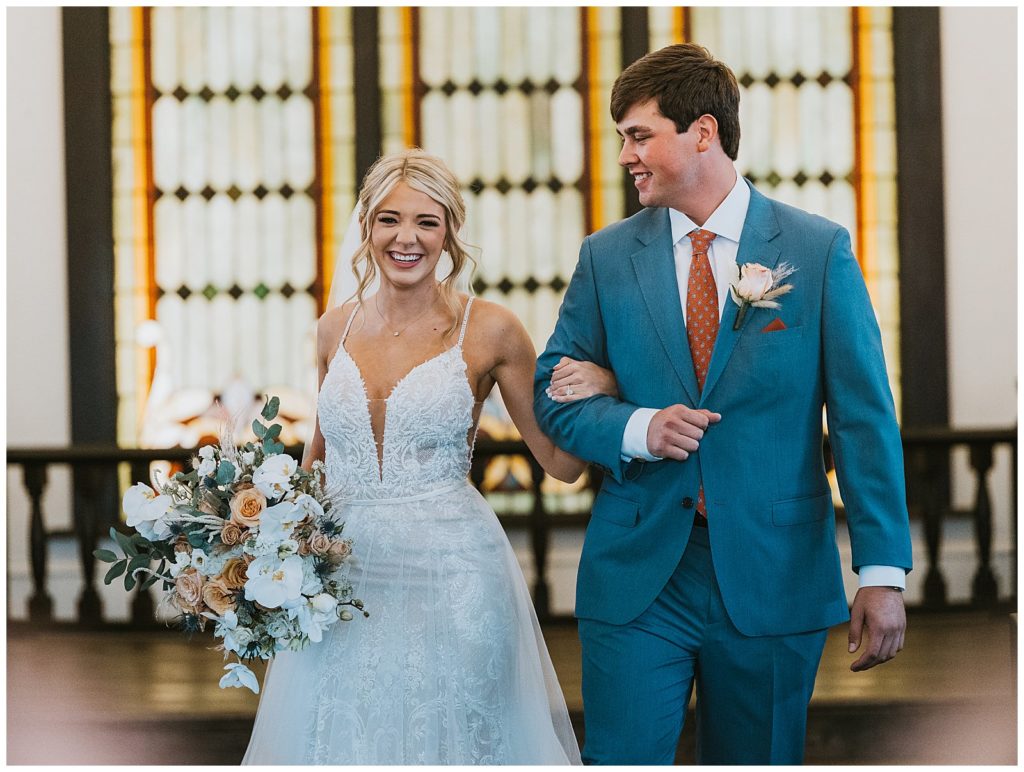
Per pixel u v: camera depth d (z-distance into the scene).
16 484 6.48
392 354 2.77
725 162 2.57
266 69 6.56
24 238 6.52
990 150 6.57
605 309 2.65
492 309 2.84
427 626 2.69
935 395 6.58
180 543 2.53
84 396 6.53
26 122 6.48
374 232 2.73
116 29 6.53
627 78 2.56
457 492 2.79
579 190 6.60
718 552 2.49
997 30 6.52
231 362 6.61
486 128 6.59
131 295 6.59
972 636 5.14
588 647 2.63
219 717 4.24
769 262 2.52
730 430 2.51
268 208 6.60
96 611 5.42
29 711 4.29
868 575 2.44
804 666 2.53
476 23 6.56
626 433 2.52
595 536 2.65
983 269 6.60
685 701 2.59
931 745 4.23
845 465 2.47
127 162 6.57
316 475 2.63
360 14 6.52
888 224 6.60
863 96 6.57
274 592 2.43
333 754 2.64
